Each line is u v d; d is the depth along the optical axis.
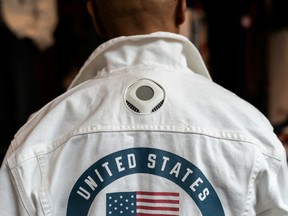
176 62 0.81
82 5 2.35
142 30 0.80
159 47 0.80
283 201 0.77
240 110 0.76
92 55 0.85
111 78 0.80
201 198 0.72
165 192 0.72
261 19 2.25
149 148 0.73
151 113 0.74
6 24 1.80
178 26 0.85
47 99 2.39
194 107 0.75
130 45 0.81
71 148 0.75
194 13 2.06
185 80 0.79
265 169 0.73
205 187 0.72
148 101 0.75
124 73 0.79
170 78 0.78
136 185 0.73
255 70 2.28
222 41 2.20
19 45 1.89
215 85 0.82
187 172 0.72
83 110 0.77
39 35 1.91
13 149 0.80
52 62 2.39
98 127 0.74
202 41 2.14
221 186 0.72
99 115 0.75
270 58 2.27
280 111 2.25
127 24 0.81
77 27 2.41
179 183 0.72
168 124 0.74
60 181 0.74
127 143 0.74
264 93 2.31
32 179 0.75
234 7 2.15
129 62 0.81
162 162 0.73
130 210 0.73
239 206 0.72
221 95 0.78
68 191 0.74
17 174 0.75
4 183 0.77
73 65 2.42
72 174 0.74
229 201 0.72
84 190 0.73
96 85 0.80
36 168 0.76
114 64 0.81
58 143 0.76
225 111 0.75
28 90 1.95
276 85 2.26
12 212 0.77
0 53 1.85
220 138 0.73
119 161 0.73
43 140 0.77
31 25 1.87
